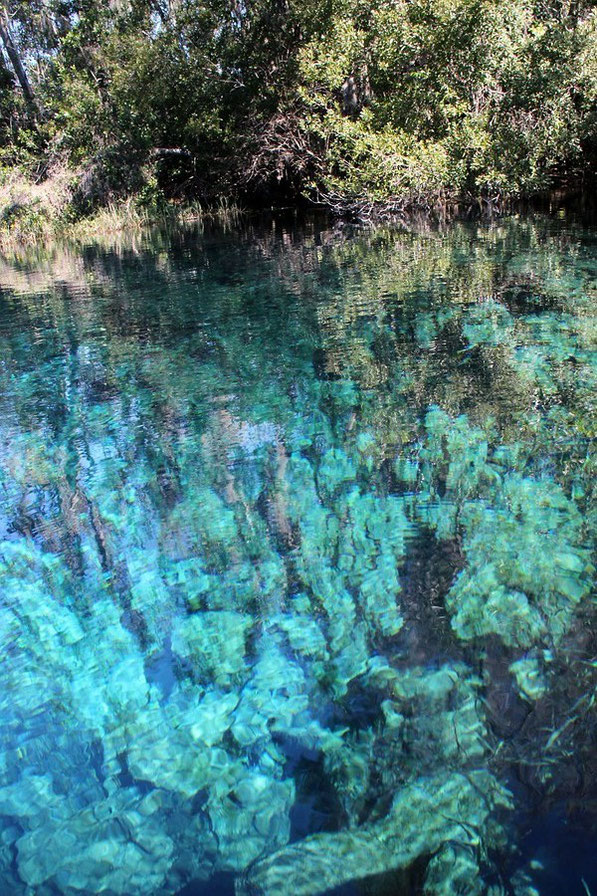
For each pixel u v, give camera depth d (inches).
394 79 549.3
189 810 71.0
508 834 64.2
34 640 102.7
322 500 136.3
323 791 71.4
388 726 79.4
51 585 117.0
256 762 76.3
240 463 156.1
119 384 216.8
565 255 332.2
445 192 530.9
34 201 677.3
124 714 85.9
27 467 163.9
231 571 116.3
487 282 295.3
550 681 84.1
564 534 117.0
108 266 452.4
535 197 558.6
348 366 211.3
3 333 289.1
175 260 448.8
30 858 67.2
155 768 76.9
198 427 178.5
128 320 294.4
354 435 164.1
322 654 93.6
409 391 186.5
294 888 61.4
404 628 97.2
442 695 83.5
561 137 483.2
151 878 64.0
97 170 724.7
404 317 256.2
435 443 155.3
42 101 843.4
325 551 119.1
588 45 456.1
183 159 768.9
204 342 252.5
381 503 132.8
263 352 234.2
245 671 91.7
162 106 725.3
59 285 393.7
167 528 132.0
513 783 70.1
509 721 78.2
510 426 159.5
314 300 297.7
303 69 570.6
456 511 127.5
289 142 676.1
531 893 58.7
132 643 99.9
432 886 60.1
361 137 534.6
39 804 73.5
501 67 480.4
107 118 735.1
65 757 79.7
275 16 646.5
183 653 96.8
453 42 492.4
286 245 469.1
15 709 88.4
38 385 222.4
